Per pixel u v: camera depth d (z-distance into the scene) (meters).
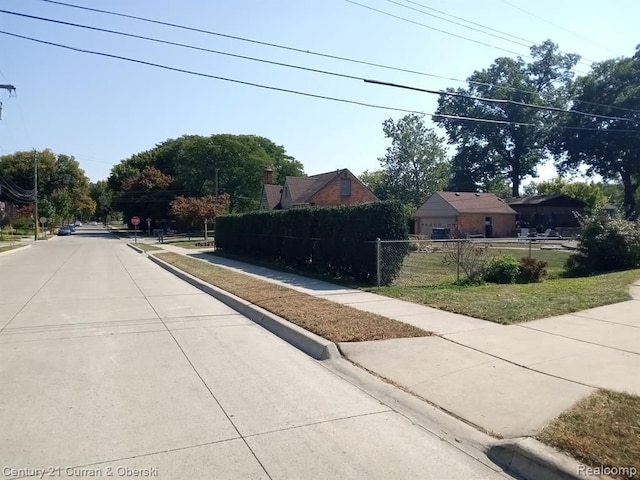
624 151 46.69
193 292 12.64
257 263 19.97
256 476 3.30
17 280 15.36
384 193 69.31
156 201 71.88
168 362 6.08
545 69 57.84
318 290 11.44
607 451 3.30
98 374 5.59
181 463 3.49
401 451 3.68
